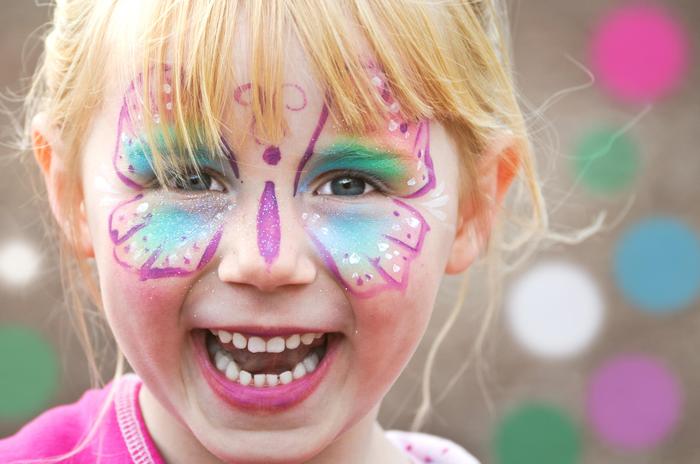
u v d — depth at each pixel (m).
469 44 2.18
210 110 1.87
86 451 2.18
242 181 1.92
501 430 4.88
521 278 5.40
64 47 2.23
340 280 1.96
